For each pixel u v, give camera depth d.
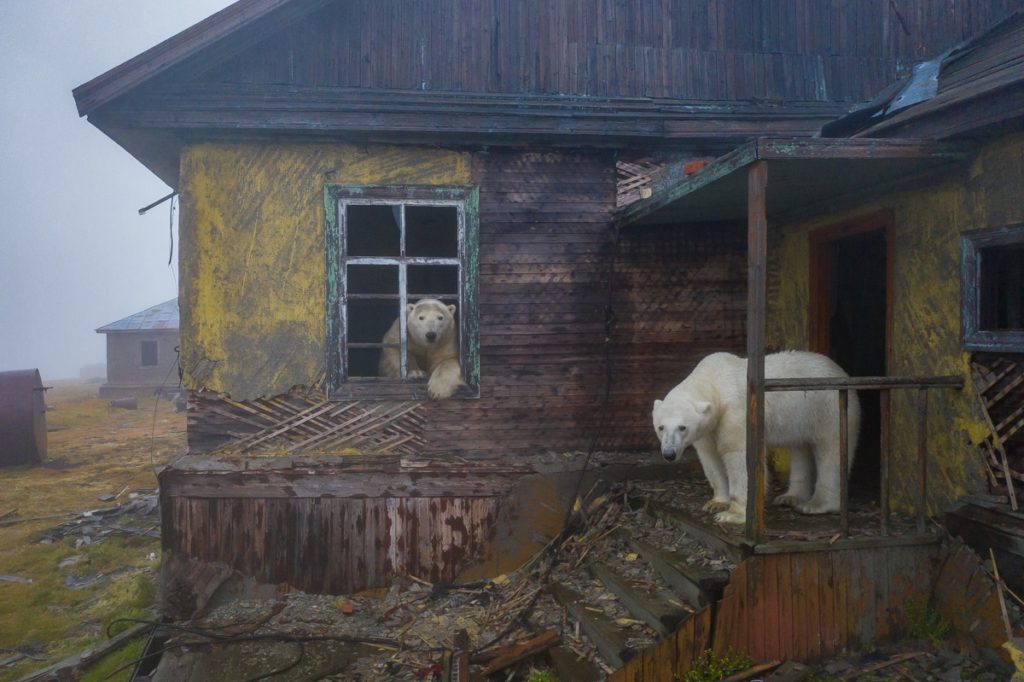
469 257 6.01
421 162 5.92
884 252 6.59
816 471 5.32
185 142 5.64
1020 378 4.02
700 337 6.34
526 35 6.19
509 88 6.15
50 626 6.20
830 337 6.03
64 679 5.09
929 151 4.23
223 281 5.70
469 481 5.85
